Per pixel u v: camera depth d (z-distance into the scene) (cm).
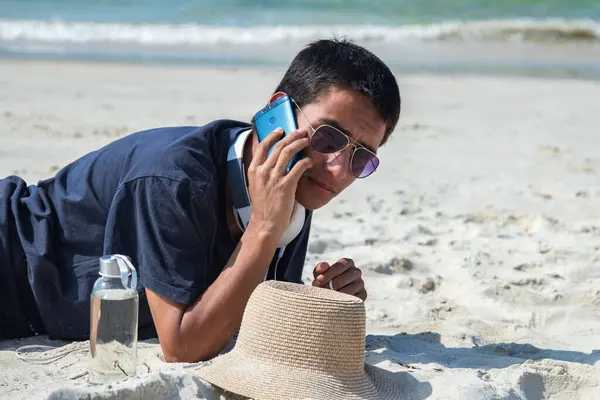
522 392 393
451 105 1382
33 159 880
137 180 389
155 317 385
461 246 654
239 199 397
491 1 2991
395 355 427
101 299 366
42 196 426
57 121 1090
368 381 364
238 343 370
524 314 518
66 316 421
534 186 879
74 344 419
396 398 365
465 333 473
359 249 636
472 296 543
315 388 344
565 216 766
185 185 382
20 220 422
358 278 425
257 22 2470
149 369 385
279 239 385
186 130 424
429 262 611
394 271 593
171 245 381
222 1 2841
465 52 2094
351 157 381
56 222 420
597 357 439
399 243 655
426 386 378
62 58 1744
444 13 2747
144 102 1274
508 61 1973
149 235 383
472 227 713
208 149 398
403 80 1630
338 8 2786
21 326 432
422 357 427
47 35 2080
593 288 556
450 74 1744
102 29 2209
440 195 834
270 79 1575
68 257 418
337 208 766
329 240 643
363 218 734
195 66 1720
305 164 376
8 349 418
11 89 1330
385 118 385
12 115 1113
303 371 352
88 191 414
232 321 382
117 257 370
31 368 392
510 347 450
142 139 418
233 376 352
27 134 1005
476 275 578
